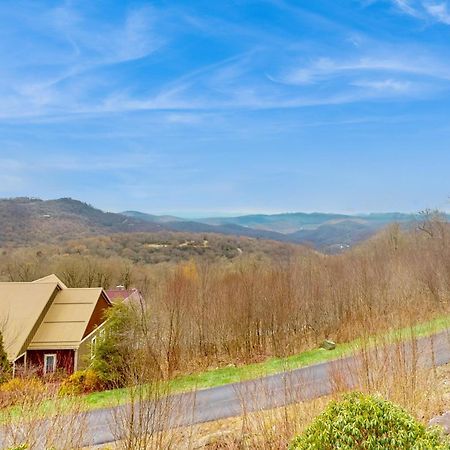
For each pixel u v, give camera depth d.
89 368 13.80
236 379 12.09
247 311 21.31
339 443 3.48
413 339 7.45
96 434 7.35
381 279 23.16
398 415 3.62
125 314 14.52
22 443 4.81
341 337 18.33
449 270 25.09
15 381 9.09
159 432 5.67
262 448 6.06
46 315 20.92
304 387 7.21
